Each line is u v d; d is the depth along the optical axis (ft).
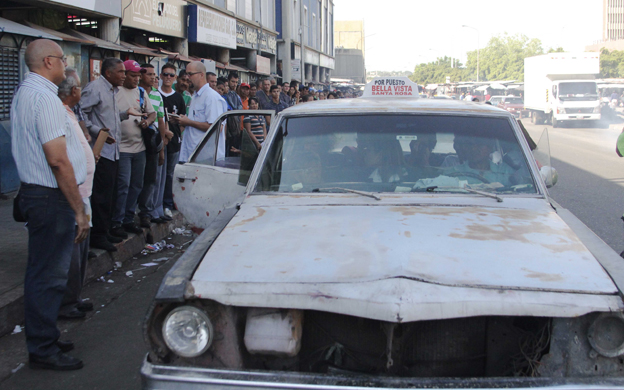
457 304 6.74
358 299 6.85
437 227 8.82
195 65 20.84
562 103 93.61
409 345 7.55
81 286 14.55
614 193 32.65
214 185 14.07
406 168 11.01
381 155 11.12
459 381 6.46
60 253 11.37
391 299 6.74
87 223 11.25
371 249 7.96
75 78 12.98
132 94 19.04
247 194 10.89
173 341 7.10
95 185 17.57
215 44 54.70
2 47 26.30
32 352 11.57
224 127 14.96
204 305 7.34
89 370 11.64
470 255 7.76
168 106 22.98
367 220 9.17
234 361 7.27
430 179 10.84
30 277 11.43
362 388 6.43
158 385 6.84
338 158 11.23
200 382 6.75
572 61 97.14
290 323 7.25
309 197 10.55
